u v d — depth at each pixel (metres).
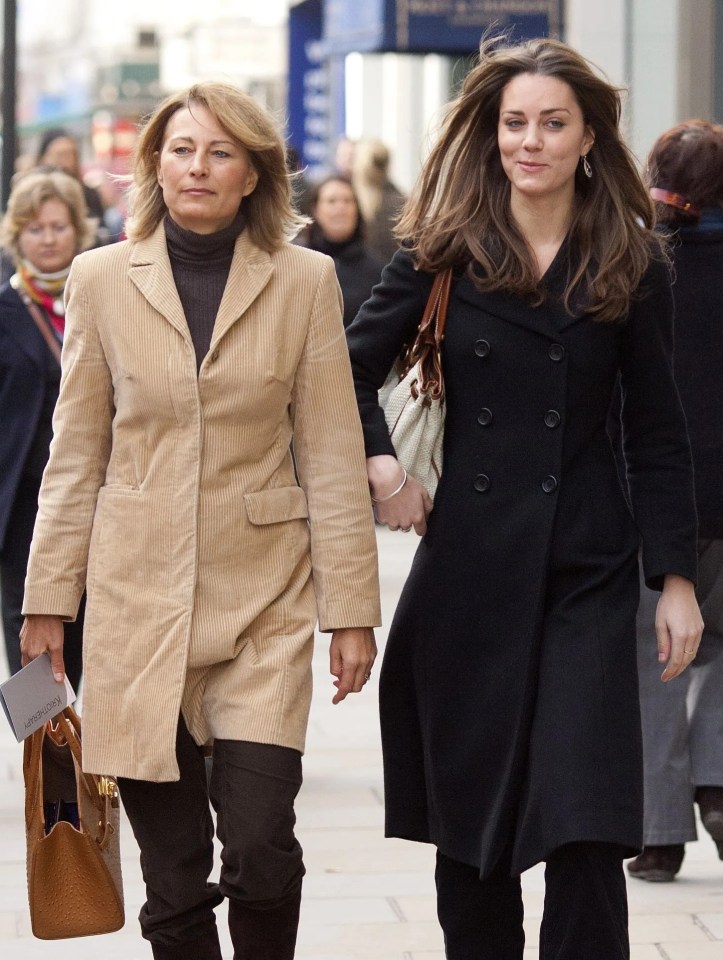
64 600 11.98
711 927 15.62
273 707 11.72
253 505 11.86
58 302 18.44
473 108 12.25
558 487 12.00
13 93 39.97
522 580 11.97
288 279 12.05
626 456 12.70
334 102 82.31
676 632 12.27
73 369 12.05
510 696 11.95
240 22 115.38
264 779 11.65
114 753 11.82
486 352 12.06
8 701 12.01
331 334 12.14
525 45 12.21
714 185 15.56
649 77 40.81
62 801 12.59
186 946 12.25
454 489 12.23
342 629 12.07
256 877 11.67
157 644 11.77
